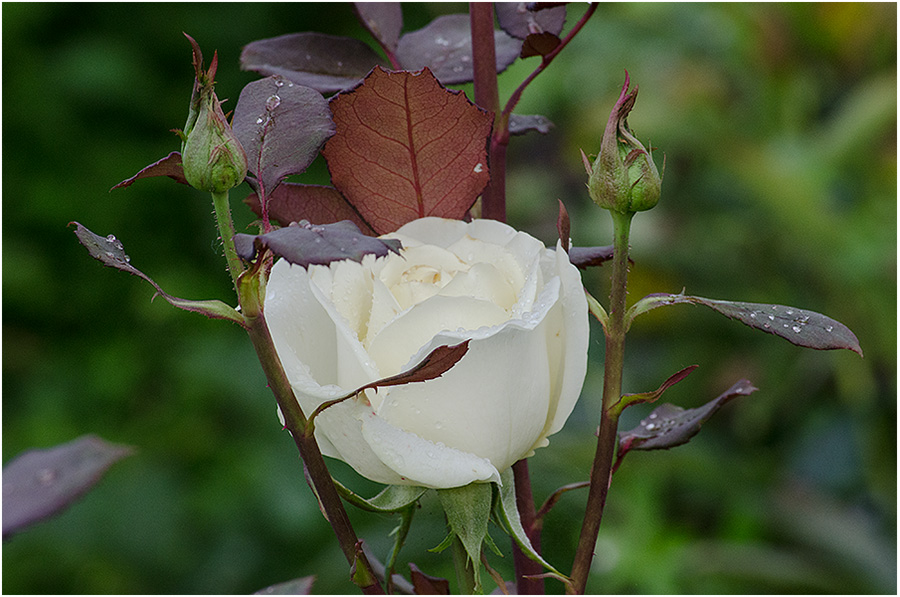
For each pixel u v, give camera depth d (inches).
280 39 31.5
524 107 74.5
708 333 65.7
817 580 54.8
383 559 52.1
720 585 54.6
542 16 31.0
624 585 53.6
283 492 66.4
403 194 29.8
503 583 28.9
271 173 28.3
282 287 28.8
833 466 60.7
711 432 64.7
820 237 62.8
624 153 27.9
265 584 65.6
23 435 71.1
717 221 67.3
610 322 28.5
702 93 68.4
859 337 61.7
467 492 28.6
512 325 28.1
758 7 66.0
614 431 28.6
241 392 70.8
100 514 65.1
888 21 63.7
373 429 28.2
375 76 29.0
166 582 65.8
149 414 73.7
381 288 28.7
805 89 67.4
